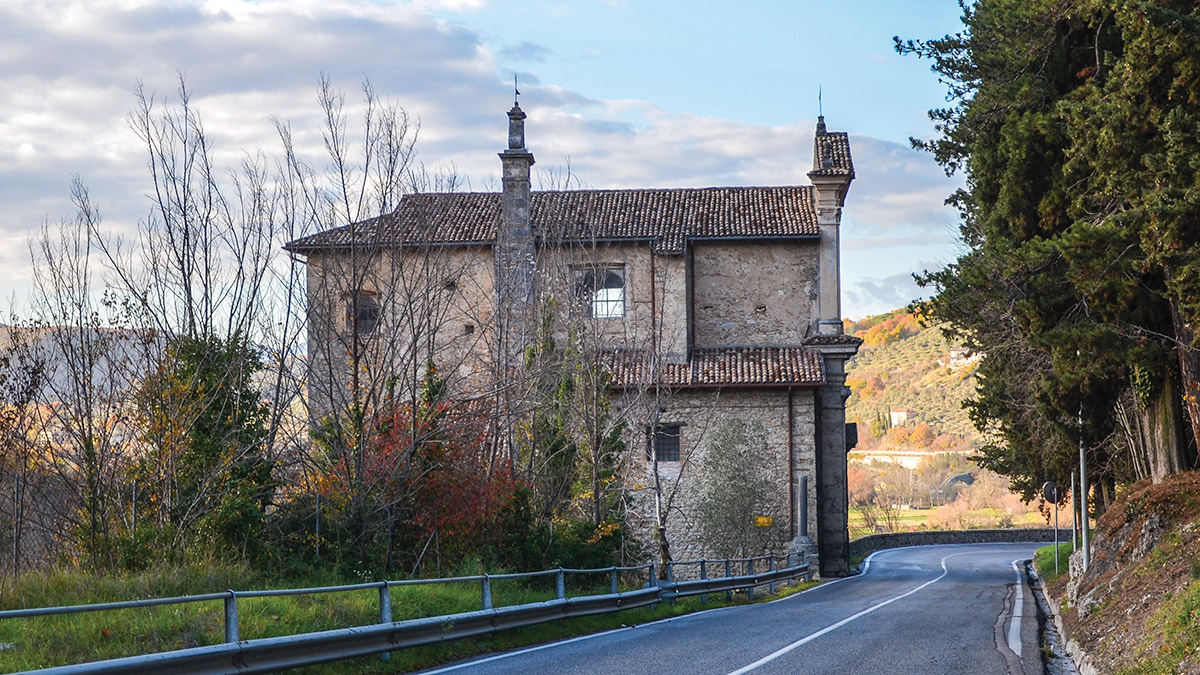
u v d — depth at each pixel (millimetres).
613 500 32375
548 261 37812
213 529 18828
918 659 13891
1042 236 25062
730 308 45031
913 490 128000
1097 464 33688
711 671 12492
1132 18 18422
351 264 27000
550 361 31359
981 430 37656
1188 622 11820
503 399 29109
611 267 44031
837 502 42656
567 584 25719
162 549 17953
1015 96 24172
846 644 15664
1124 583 18516
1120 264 20500
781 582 37094
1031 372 29641
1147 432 25312
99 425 21906
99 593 14156
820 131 47094
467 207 45938
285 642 11070
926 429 152250
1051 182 24453
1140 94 19109
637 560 31797
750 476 41031
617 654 14375
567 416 31625
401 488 22500
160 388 20547
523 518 25203
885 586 35156
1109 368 23922
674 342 43219
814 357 43000
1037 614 22156
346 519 21281
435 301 28203
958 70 26219
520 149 43781
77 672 8688
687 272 44625
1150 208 17828
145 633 11984
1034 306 22625
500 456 28031
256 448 21641
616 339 43406
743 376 42000
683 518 41625
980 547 69938
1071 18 23141
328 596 16000
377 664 12797
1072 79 24406
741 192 47906
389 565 21469
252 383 22828
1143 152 19156
